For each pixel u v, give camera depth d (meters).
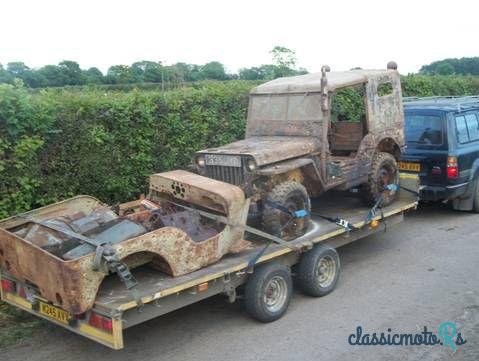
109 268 4.46
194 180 5.80
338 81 6.82
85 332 4.56
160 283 4.79
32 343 5.34
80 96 7.26
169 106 8.23
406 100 10.67
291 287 5.83
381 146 7.68
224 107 9.15
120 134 7.55
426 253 7.69
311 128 6.73
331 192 8.20
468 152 9.14
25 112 6.41
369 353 4.93
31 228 5.09
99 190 7.35
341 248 8.05
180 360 4.91
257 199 6.01
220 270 5.12
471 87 16.38
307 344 5.12
